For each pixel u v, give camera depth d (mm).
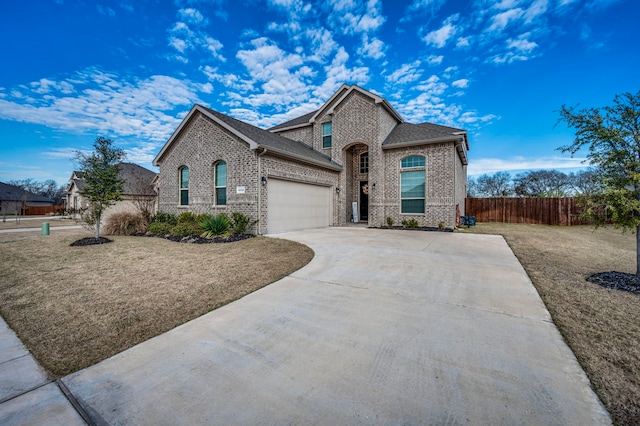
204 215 12156
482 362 2617
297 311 3883
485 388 2244
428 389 2236
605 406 2023
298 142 18984
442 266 6230
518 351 2812
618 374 2408
